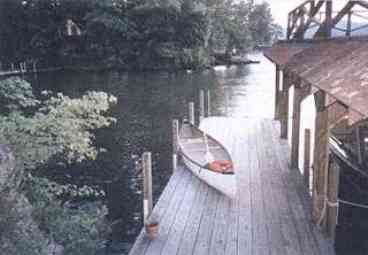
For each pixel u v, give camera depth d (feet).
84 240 22.40
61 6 137.69
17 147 22.52
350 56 21.20
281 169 30.76
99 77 120.16
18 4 135.13
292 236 20.71
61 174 40.32
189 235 20.99
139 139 53.11
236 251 19.36
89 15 135.85
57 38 138.82
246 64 157.17
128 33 135.03
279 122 46.06
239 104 76.69
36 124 23.27
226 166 26.94
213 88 96.27
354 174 27.43
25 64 134.00
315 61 24.72
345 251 21.24
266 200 25.22
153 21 134.82
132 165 43.27
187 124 37.01
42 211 23.16
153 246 19.98
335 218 20.83
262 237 20.66
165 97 84.07
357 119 13.76
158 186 37.04
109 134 55.62
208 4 149.38
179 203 24.94
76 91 92.94
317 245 19.80
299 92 29.40
